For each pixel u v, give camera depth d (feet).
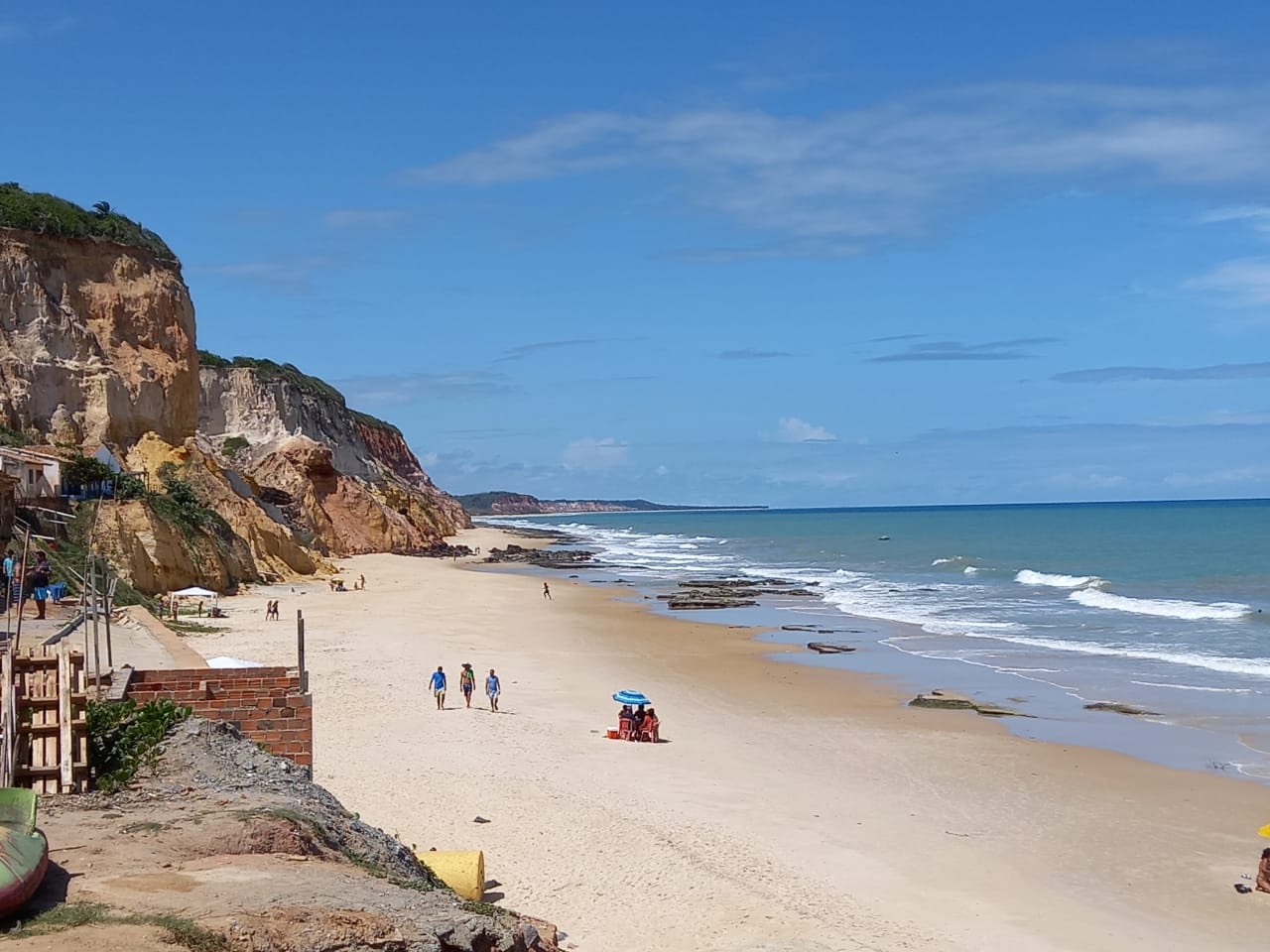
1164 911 63.82
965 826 78.33
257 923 29.99
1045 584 263.90
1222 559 313.32
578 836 71.67
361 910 32.35
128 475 192.54
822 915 60.80
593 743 99.86
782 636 177.06
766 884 65.21
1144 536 451.12
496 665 141.79
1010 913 62.85
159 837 37.83
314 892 33.68
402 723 103.09
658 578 298.56
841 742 103.30
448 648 154.20
